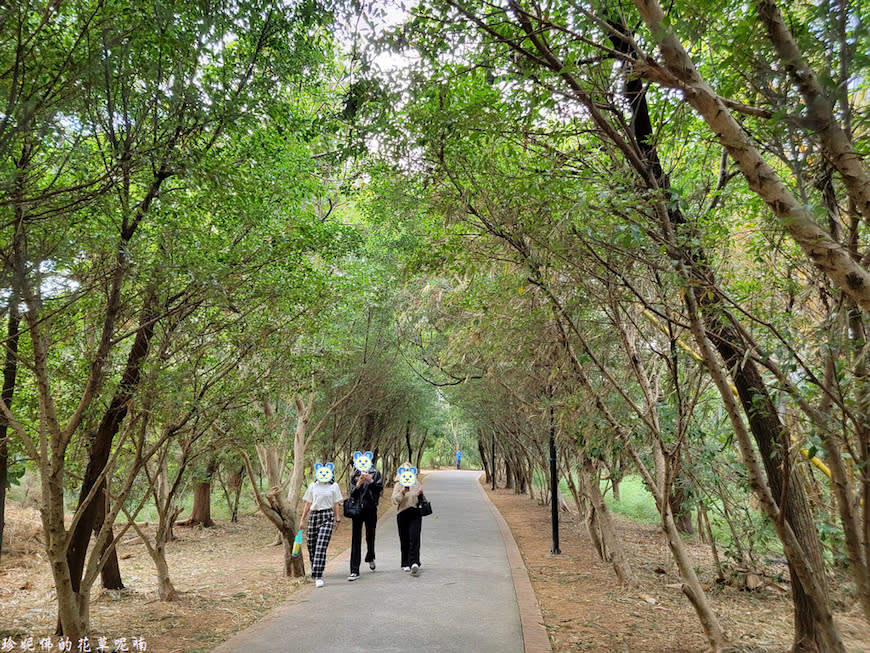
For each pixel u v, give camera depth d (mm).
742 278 5203
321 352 7922
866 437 3004
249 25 5410
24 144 3820
